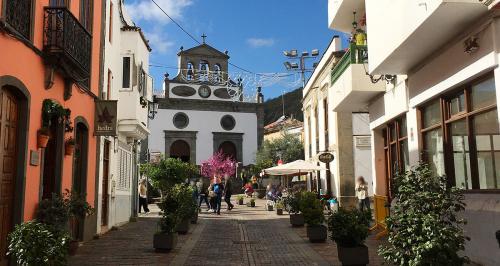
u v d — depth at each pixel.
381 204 13.49
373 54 11.87
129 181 19.59
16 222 8.70
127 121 17.11
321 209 13.41
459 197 7.40
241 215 23.70
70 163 11.70
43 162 9.91
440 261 6.34
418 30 9.17
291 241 13.55
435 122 11.02
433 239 6.34
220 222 19.69
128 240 13.58
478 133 9.13
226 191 27.58
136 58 17.56
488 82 8.70
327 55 26.28
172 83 53.16
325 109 27.84
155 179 33.19
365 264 8.97
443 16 8.51
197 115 53.31
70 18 10.45
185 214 15.08
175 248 12.01
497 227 8.14
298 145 46.66
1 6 7.88
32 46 9.19
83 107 12.78
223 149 54.00
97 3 14.10
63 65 10.38
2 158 8.31
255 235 15.11
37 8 9.55
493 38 8.13
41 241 6.77
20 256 6.61
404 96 12.47
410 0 9.35
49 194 10.80
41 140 9.59
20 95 8.91
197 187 26.42
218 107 54.09
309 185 31.86
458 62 9.38
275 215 23.56
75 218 11.83
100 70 14.34
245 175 50.59
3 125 8.34
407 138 12.87
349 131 24.66
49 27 9.94
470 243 9.02
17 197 8.79
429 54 10.68
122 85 17.34
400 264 6.58
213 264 9.94
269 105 79.81
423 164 7.67
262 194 43.38
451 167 10.19
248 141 54.38
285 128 51.94
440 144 10.77
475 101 9.22
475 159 9.23
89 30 13.44
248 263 10.05
